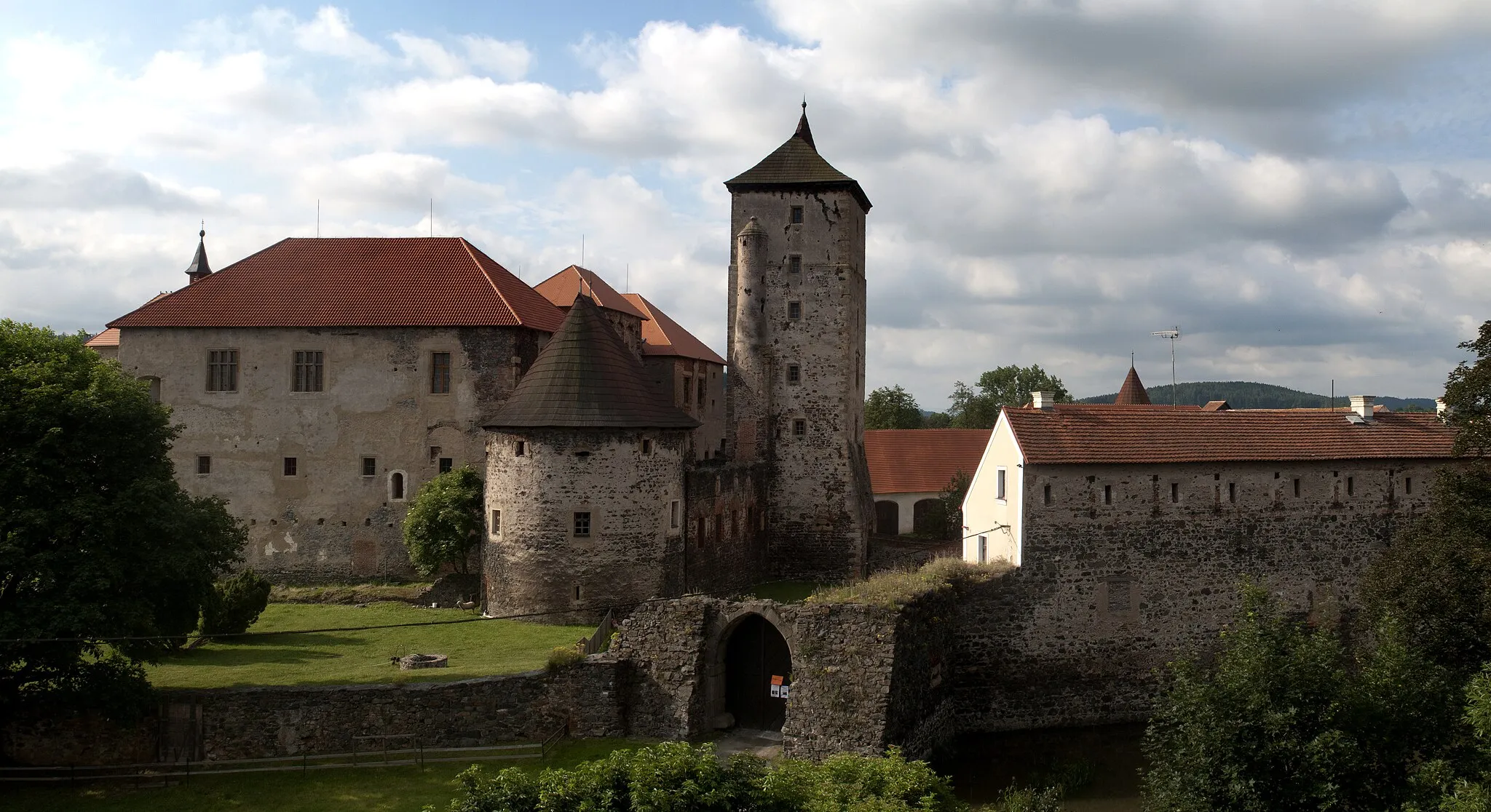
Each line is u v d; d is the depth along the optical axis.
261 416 48.03
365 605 43.03
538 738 31.02
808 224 53.88
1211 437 39.22
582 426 38.41
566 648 33.09
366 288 49.19
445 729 30.19
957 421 112.12
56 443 27.91
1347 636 39.66
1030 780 31.83
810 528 53.22
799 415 53.59
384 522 47.41
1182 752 23.06
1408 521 40.88
